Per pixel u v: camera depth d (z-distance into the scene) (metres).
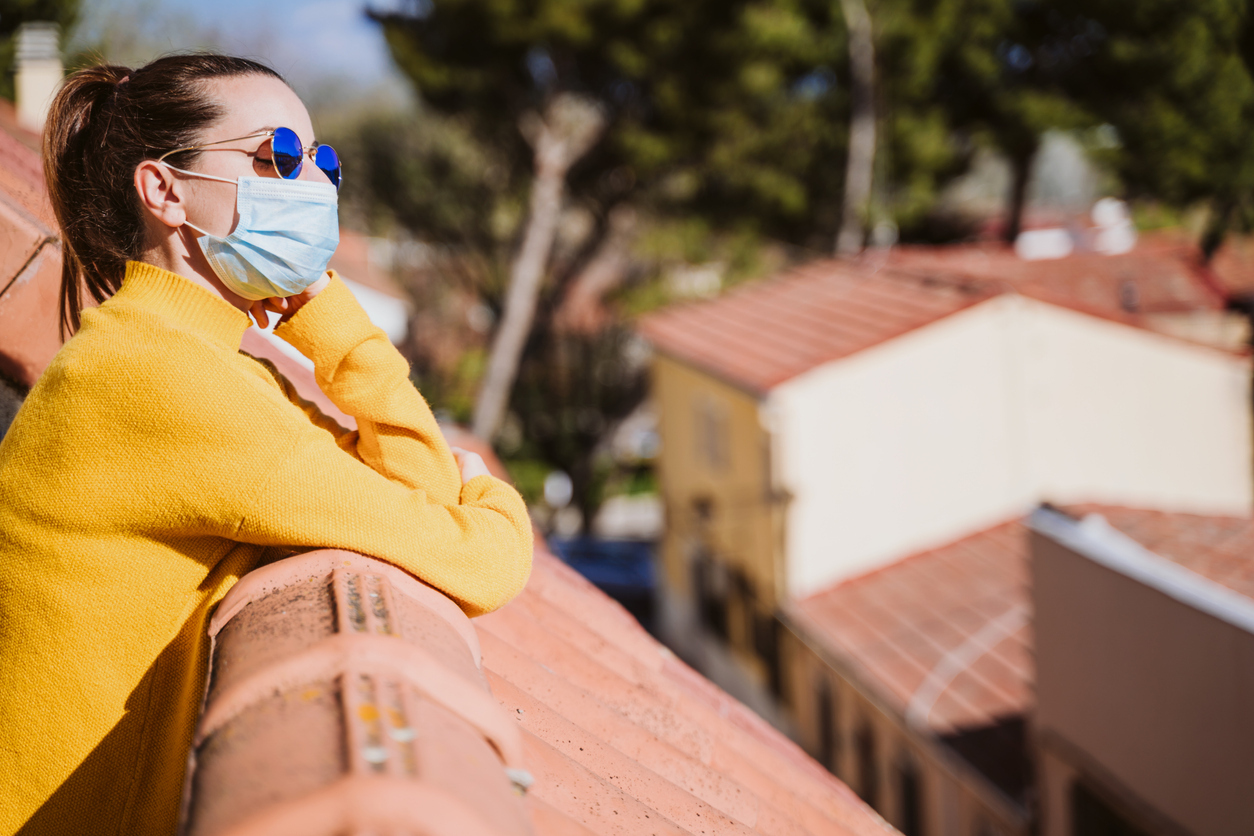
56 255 1.71
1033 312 13.48
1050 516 6.85
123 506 1.00
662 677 2.00
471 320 27.81
